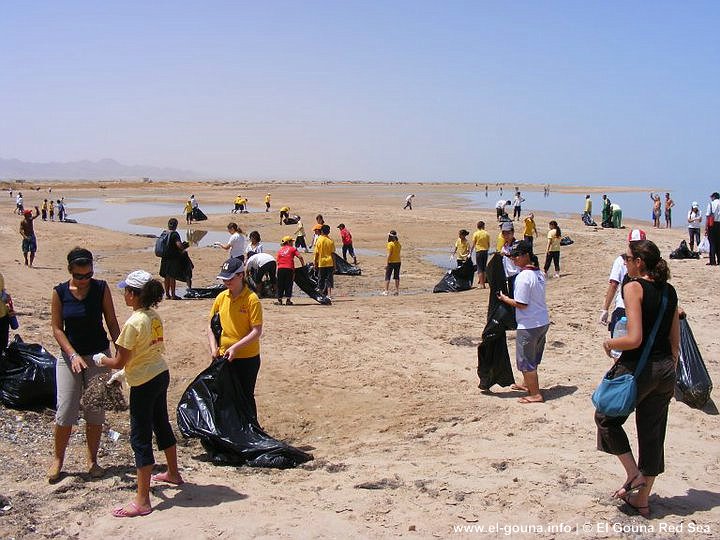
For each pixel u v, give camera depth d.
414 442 7.19
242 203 48.09
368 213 45.28
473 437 7.18
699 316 12.95
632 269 5.07
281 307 15.24
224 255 26.05
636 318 4.80
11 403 7.91
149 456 5.27
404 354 10.87
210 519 5.12
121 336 5.27
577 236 29.58
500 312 8.48
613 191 133.50
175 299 16.45
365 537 4.83
